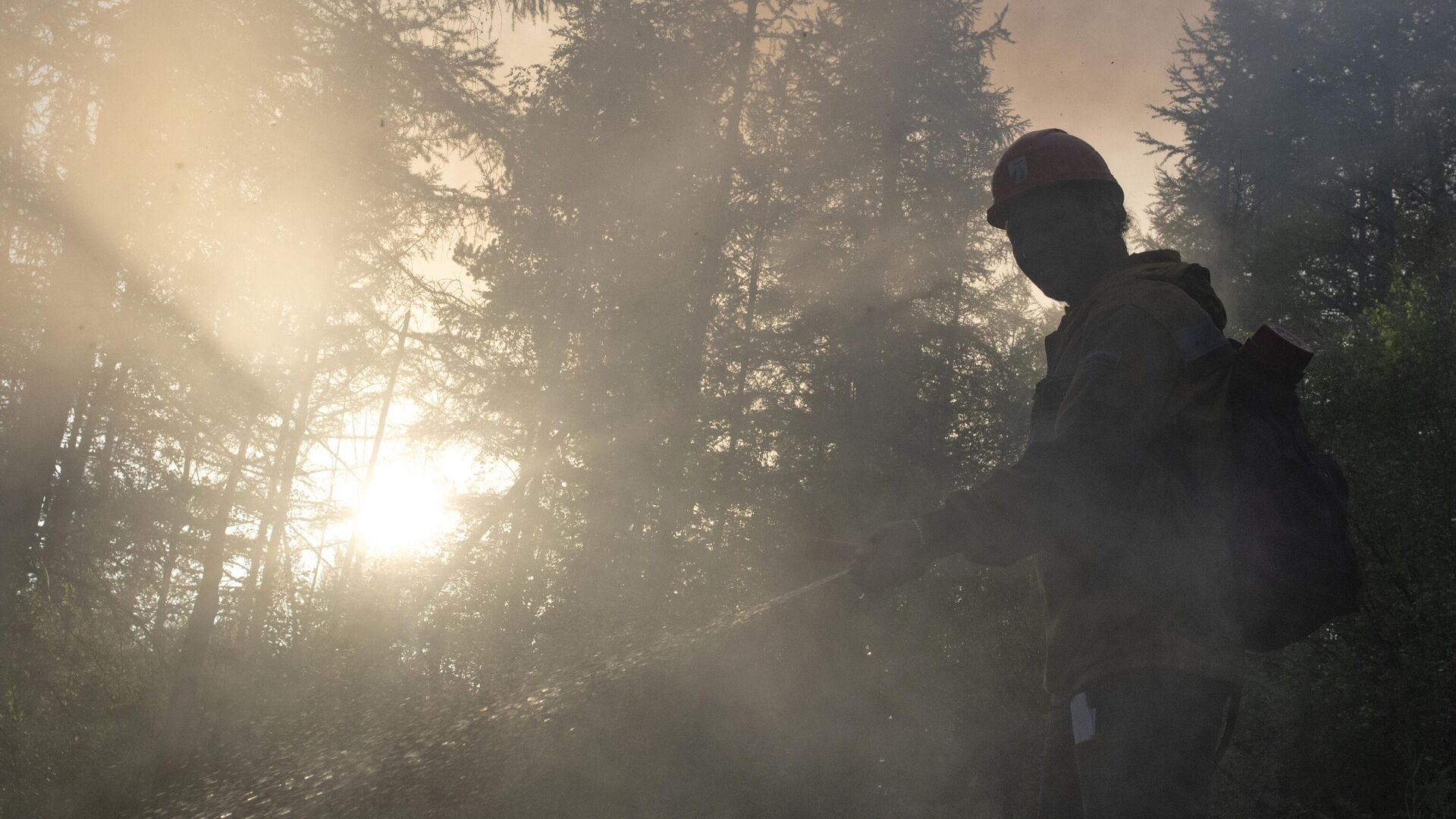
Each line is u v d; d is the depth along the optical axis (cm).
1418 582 784
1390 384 889
